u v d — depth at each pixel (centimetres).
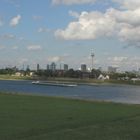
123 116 2775
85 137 1803
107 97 9000
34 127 2086
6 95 5059
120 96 9925
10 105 3447
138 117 2742
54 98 4753
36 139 1727
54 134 1858
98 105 3791
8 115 2617
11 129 1998
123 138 1827
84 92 12275
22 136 1803
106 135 1878
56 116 2648
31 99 4384
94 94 10819
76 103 3972
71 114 2805
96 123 2322
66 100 4403
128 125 2259
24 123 2238
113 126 2192
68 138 1764
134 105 3991
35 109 3123
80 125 2212
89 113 2919
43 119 2456
